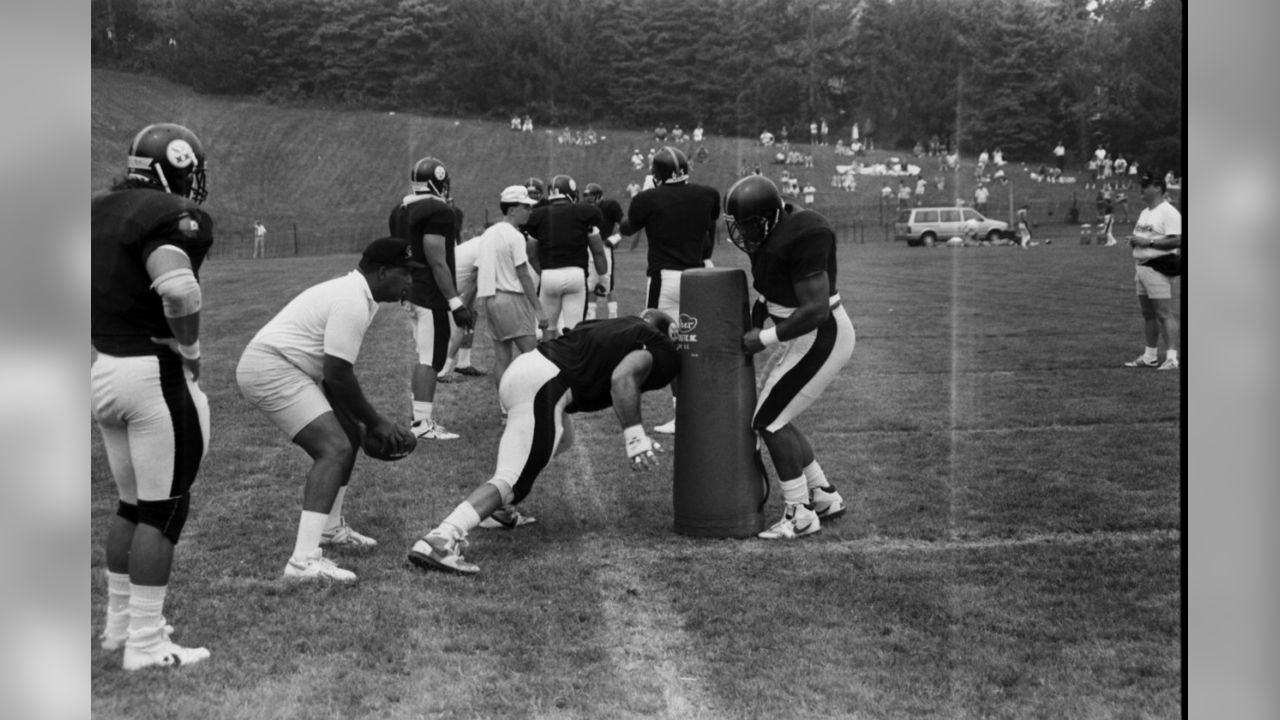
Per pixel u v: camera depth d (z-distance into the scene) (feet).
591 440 14.10
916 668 7.89
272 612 8.74
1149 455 13.37
